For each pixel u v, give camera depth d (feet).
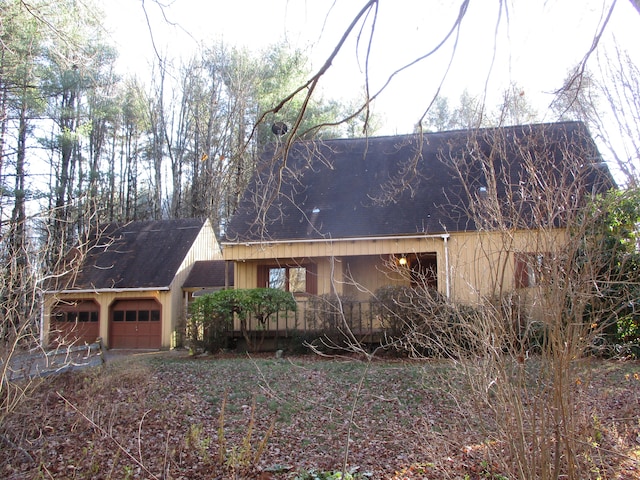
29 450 22.03
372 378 32.89
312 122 65.00
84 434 24.17
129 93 101.86
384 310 41.70
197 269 75.15
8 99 47.34
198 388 33.22
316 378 34.14
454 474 16.11
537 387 11.74
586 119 21.08
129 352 63.10
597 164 18.66
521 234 13.04
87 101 67.36
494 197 12.81
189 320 52.21
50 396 27.84
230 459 19.77
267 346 50.80
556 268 10.98
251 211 55.36
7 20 30.40
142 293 68.64
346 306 46.06
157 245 76.48
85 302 69.97
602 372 20.45
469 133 23.30
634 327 30.48
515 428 12.37
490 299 13.20
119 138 116.98
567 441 11.12
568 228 10.99
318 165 60.75
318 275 53.57
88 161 97.60
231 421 26.66
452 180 53.67
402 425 23.89
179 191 109.81
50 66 49.06
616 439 15.12
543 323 11.55
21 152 58.49
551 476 11.35
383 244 50.08
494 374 12.70
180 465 20.62
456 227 47.98
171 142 112.98
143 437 24.14
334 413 26.76
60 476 19.95
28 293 24.38
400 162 58.34
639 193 18.04
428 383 27.20
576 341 11.05
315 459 21.07
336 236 50.62
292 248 51.72
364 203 54.24
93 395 28.71
